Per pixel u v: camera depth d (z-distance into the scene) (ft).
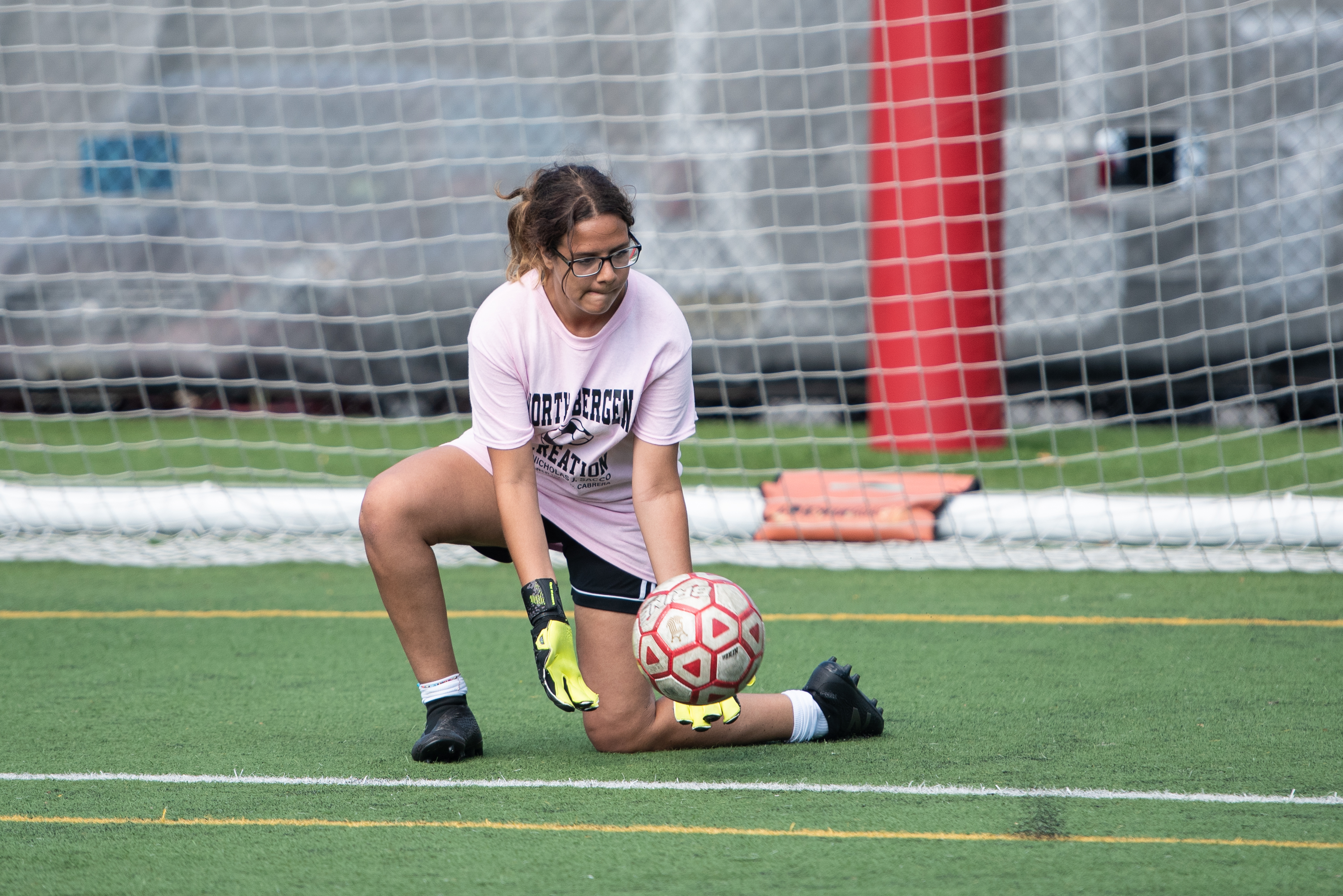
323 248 105.50
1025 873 26.86
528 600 32.76
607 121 100.99
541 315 33.42
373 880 27.14
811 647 51.52
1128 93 92.32
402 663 49.62
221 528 77.41
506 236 104.58
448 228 104.78
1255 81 90.94
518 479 34.09
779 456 92.32
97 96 105.29
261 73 103.96
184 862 28.32
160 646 52.75
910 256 94.38
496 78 102.99
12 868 28.09
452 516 35.65
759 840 29.17
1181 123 92.38
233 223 105.81
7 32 104.53
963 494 73.72
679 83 99.60
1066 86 92.79
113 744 38.58
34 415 98.32
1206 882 26.22
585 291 31.19
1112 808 31.09
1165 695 42.75
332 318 106.42
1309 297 94.12
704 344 102.73
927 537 72.23
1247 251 90.74
